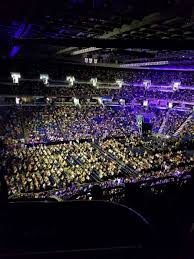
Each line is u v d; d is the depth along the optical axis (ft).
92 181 96.37
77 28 105.91
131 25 83.82
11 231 13.62
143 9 70.23
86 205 15.15
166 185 29.30
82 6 69.31
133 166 109.81
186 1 64.95
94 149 136.67
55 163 112.37
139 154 127.54
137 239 13.43
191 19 73.00
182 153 127.24
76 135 154.51
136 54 147.02
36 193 82.99
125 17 78.02
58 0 62.03
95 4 69.77
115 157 124.26
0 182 32.71
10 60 160.25
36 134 152.25
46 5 58.70
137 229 14.03
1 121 161.58
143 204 25.22
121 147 138.21
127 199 27.43
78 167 106.93
